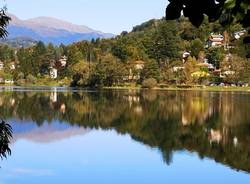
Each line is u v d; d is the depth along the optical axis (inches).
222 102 4097.0
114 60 7155.5
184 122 2652.6
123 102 4128.9
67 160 1455.5
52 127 2394.2
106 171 1309.1
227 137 2031.3
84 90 6205.7
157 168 1357.0
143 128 2385.6
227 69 7165.4
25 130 2231.8
